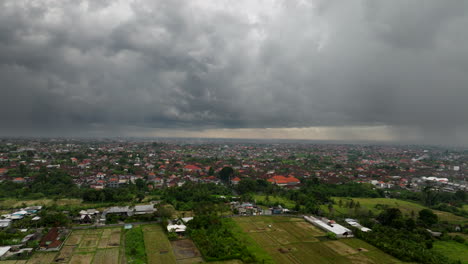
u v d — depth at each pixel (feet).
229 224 451.53
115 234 397.80
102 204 559.38
